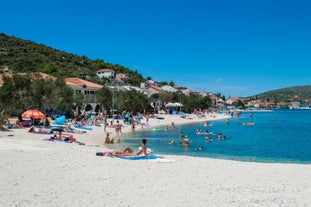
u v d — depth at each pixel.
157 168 16.98
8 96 49.16
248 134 49.97
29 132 36.16
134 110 82.88
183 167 17.56
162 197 11.48
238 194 12.06
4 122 37.75
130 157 20.28
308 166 19.08
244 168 17.81
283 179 14.95
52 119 57.81
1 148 22.30
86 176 14.58
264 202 11.02
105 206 10.36
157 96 125.19
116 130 44.66
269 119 106.00
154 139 40.16
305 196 11.91
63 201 10.82
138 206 10.41
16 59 132.62
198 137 43.69
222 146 34.31
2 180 13.52
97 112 80.06
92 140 36.31
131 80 172.00
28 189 12.25
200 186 13.22
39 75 55.12
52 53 164.00
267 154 28.94
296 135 48.16
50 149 23.16
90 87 90.06
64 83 63.53
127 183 13.49
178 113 107.31
